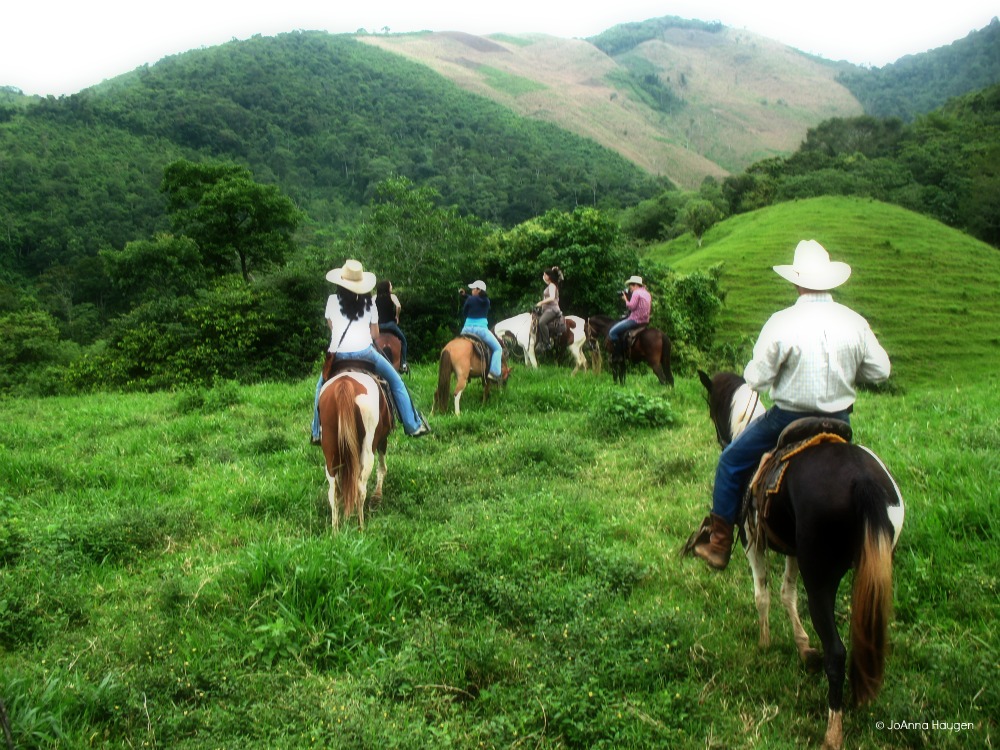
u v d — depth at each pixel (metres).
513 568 5.67
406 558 5.71
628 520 6.86
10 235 76.19
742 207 85.38
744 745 3.76
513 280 20.88
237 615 4.99
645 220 94.31
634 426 10.29
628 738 3.79
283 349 20.95
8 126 110.75
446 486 7.97
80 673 4.42
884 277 49.78
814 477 3.76
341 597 4.91
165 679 4.28
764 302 45.28
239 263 41.66
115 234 81.06
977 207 70.88
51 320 44.50
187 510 7.25
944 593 5.04
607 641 4.59
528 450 8.91
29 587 5.47
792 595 4.56
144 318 22.31
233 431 10.91
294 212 41.59
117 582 5.84
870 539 3.41
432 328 20.62
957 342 40.66
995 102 120.94
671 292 22.48
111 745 3.81
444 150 172.75
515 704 4.06
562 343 16.36
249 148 141.12
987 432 8.02
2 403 16.52
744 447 4.61
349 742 3.68
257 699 4.20
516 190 135.62
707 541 5.15
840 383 4.17
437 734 3.77
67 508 7.54
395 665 4.38
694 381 14.16
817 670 4.42
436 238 20.62
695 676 4.38
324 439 6.64
